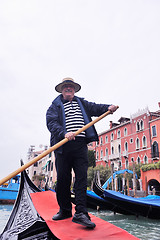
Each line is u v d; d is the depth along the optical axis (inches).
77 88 96.7
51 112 89.1
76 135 80.2
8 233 68.3
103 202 312.7
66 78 93.4
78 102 92.8
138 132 896.3
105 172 917.2
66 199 83.8
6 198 670.5
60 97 95.4
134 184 507.2
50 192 155.5
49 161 1416.1
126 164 939.3
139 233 169.0
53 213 94.9
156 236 156.4
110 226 73.0
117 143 1019.3
